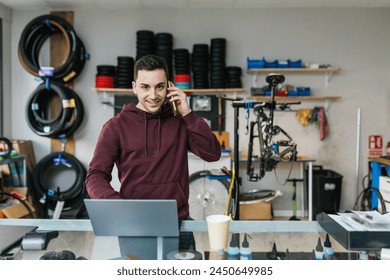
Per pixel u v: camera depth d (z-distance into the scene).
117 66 4.53
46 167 4.59
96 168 1.50
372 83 4.73
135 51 4.74
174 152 1.60
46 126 4.43
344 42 4.71
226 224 1.17
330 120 4.73
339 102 4.73
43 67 4.50
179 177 1.60
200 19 4.70
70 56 4.37
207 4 4.55
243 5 4.59
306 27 4.70
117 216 1.17
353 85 4.74
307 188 4.54
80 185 4.45
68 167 4.84
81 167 4.51
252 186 4.75
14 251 1.18
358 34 4.70
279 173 4.73
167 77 1.51
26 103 4.45
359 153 4.76
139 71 1.43
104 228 1.20
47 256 1.10
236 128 2.95
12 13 4.75
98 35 4.73
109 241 1.22
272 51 4.71
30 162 4.60
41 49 4.78
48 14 4.66
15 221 1.46
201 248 1.19
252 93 4.48
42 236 1.21
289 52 4.71
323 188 4.28
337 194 4.29
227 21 4.69
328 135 4.73
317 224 1.42
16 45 4.78
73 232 1.33
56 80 4.48
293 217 4.49
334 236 1.23
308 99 4.68
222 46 4.46
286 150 2.96
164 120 1.62
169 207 1.14
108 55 4.74
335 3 4.54
